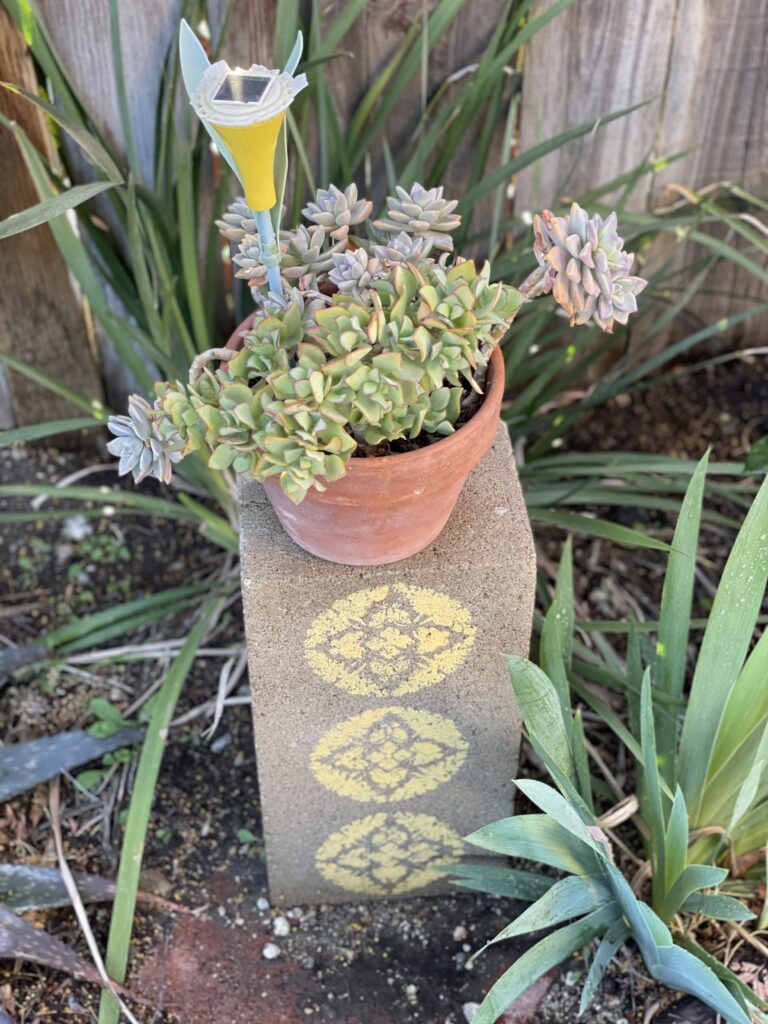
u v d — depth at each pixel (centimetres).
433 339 51
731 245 97
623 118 88
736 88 87
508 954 77
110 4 69
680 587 69
